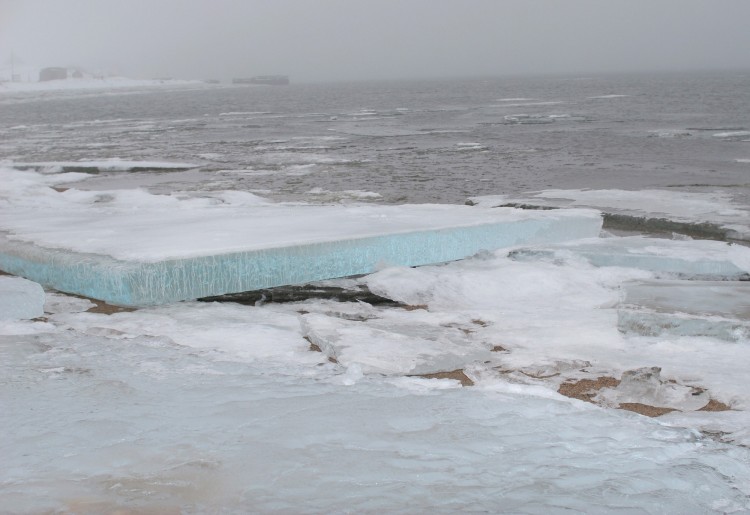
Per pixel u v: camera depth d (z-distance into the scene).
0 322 5.36
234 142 26.19
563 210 8.69
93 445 3.05
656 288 5.92
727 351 4.86
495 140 24.91
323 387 3.85
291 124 36.94
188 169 17.81
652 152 20.14
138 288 5.82
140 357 4.43
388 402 3.60
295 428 3.23
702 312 5.24
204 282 6.11
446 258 7.34
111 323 5.40
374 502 2.57
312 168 17.28
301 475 2.78
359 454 2.97
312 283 6.59
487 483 2.74
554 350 4.93
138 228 7.44
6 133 35.19
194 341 4.96
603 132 27.52
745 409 3.97
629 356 4.81
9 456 2.96
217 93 130.00
